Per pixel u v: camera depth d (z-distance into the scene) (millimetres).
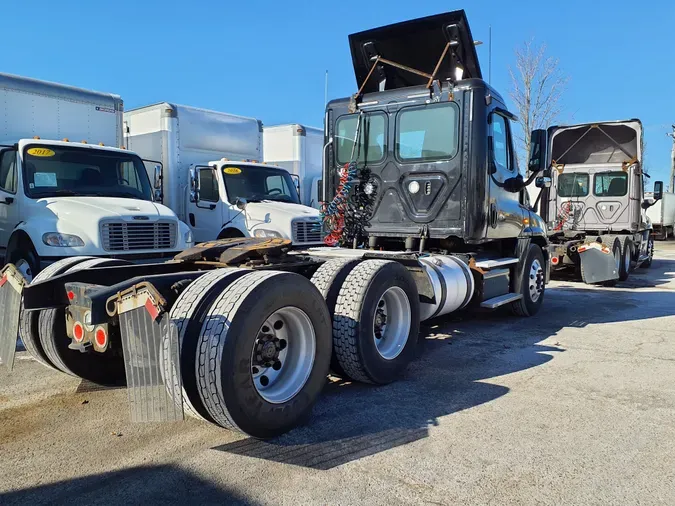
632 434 3805
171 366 3096
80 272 4191
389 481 3121
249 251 4660
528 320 7922
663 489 3059
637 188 13414
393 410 4230
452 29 6586
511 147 7406
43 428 3836
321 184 7695
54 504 2861
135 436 3711
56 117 9078
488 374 5215
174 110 10453
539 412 4207
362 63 7449
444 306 5891
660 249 26188
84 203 7715
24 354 5691
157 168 9680
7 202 8070
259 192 10891
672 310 8852
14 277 3930
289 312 3764
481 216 6473
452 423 3979
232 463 3328
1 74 8477
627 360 5742
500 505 2883
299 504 2879
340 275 4707
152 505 2863
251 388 3395
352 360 4520
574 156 14602
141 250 7762
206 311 3420
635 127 13266
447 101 6531
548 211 14320
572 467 3311
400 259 5457
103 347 3639
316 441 3654
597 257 11508
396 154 6887
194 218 10812
